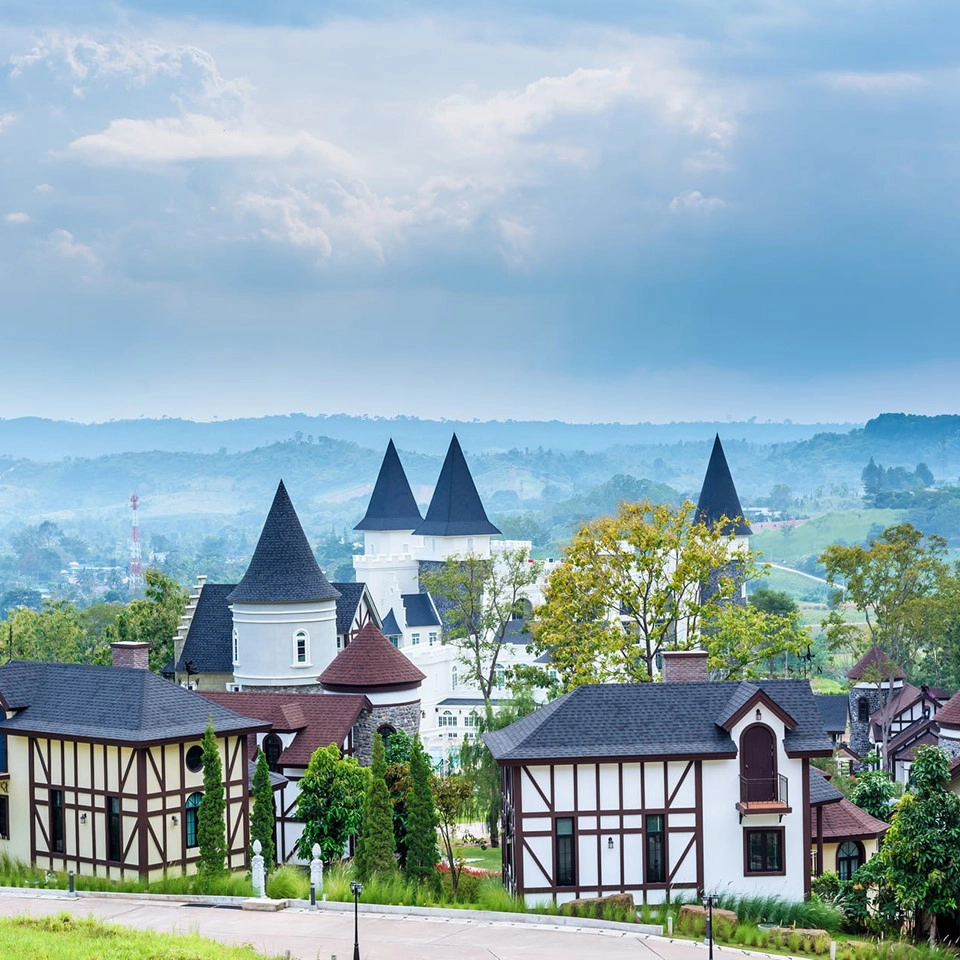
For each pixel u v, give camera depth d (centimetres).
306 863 8600
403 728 10756
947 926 7456
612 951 6481
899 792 10531
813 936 6869
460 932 6850
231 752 8481
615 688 7950
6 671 8850
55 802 8412
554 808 7594
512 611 18338
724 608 12125
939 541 16312
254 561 12750
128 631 17025
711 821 7656
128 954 6009
